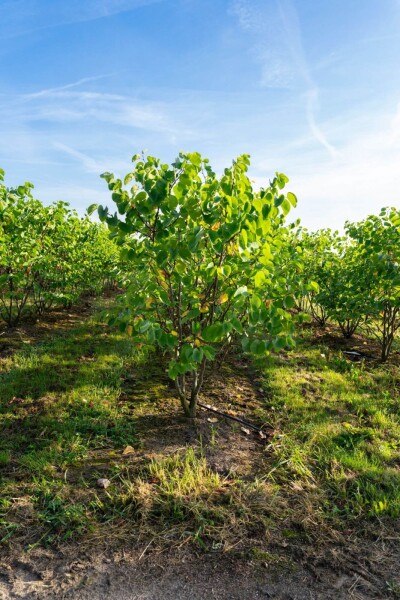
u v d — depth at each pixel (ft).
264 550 7.85
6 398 13.39
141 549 7.77
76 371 16.10
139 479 9.54
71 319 25.72
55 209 22.21
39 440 11.16
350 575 7.36
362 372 17.90
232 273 9.89
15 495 8.95
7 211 16.87
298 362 18.95
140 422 12.47
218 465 10.48
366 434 12.37
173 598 6.78
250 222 8.89
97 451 10.86
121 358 17.60
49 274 22.71
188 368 10.13
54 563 7.39
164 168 10.56
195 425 12.42
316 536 8.23
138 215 9.61
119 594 6.81
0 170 13.88
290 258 13.91
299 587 7.07
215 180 10.14
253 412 13.67
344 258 23.52
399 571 7.48
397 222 16.81
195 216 9.19
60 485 9.31
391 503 9.12
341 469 10.39
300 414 13.61
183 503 8.83
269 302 10.37
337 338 23.99
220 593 6.91
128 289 11.64
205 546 7.88
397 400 14.82
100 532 8.10
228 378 16.51
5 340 19.81
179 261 9.94
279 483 9.90
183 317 10.46
